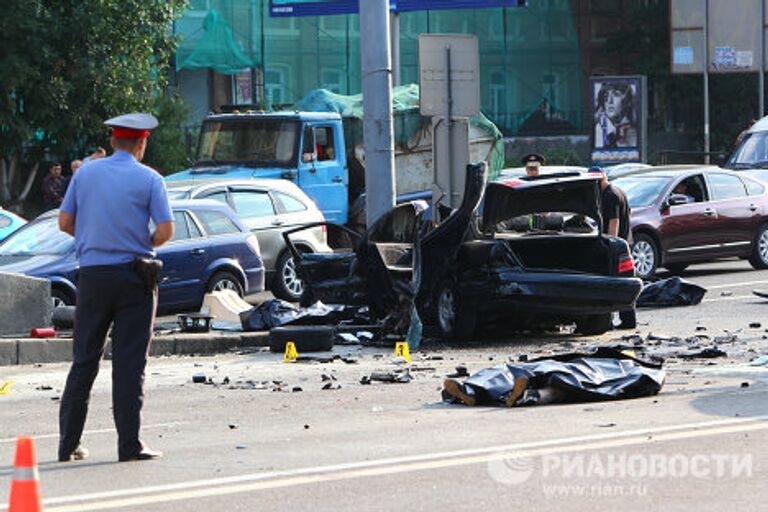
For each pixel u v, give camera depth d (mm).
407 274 41469
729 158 80688
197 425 26562
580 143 136500
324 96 73125
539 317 41719
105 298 22703
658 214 61562
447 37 46812
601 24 142750
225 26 113312
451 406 28266
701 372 32312
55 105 81312
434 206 47000
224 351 40625
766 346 38219
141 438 25062
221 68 113062
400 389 31234
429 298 42438
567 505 18531
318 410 28188
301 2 90562
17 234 47969
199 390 31766
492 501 18828
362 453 22625
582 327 42875
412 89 75188
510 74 137500
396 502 18875
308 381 33094
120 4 82812
